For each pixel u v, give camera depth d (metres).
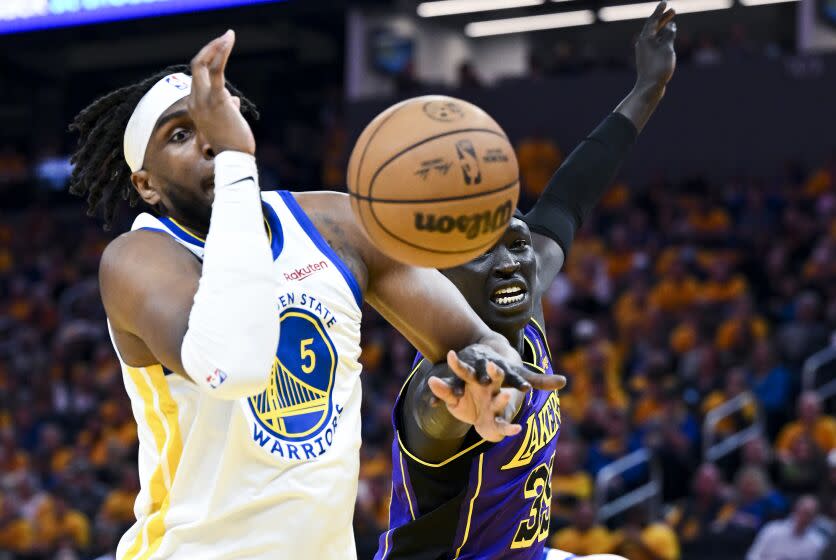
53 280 20.50
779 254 15.04
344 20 23.69
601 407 11.85
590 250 16.62
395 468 3.84
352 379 2.73
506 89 20.28
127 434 14.93
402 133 2.50
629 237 16.56
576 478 10.68
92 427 14.89
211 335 2.29
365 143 2.55
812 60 18.66
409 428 3.51
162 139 2.67
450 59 22.77
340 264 2.74
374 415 13.01
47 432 14.72
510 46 23.23
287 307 2.62
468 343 2.82
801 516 9.20
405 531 3.75
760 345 12.24
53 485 13.70
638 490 10.71
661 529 9.69
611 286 15.61
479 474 3.59
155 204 2.80
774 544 9.22
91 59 25.94
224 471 2.54
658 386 12.32
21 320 19.58
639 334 14.02
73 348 17.77
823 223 15.69
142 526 2.64
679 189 18.14
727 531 9.77
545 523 3.88
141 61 25.47
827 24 19.42
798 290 14.18
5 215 24.12
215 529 2.55
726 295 14.66
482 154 2.49
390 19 21.11
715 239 16.30
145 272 2.53
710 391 12.15
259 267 2.36
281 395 2.59
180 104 2.67
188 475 2.59
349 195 2.61
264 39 24.58
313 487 2.59
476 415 2.53
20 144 28.44
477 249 2.57
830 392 12.13
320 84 25.16
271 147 23.14
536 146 19.45
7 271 21.50
